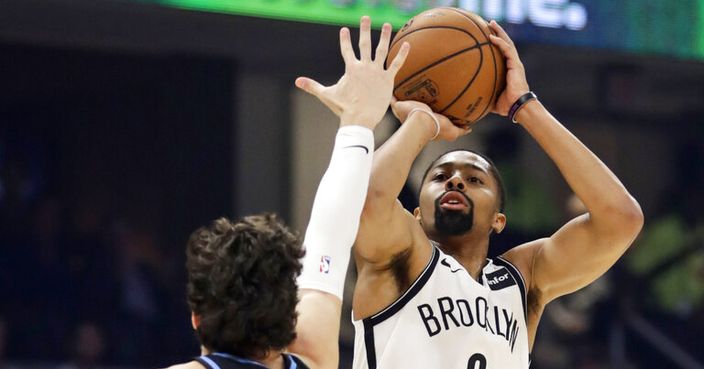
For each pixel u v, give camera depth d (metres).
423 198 5.46
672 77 13.47
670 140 14.00
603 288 12.82
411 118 5.06
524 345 5.39
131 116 12.53
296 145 12.82
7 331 12.09
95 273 12.39
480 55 5.22
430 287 5.13
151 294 12.39
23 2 10.65
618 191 5.28
